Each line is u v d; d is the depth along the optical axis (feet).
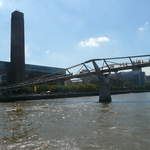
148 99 327.26
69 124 104.42
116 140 71.77
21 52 603.26
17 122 113.70
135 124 99.09
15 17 606.55
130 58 317.42
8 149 64.18
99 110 169.99
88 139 74.08
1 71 590.96
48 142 71.51
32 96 438.81
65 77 382.63
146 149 61.87
